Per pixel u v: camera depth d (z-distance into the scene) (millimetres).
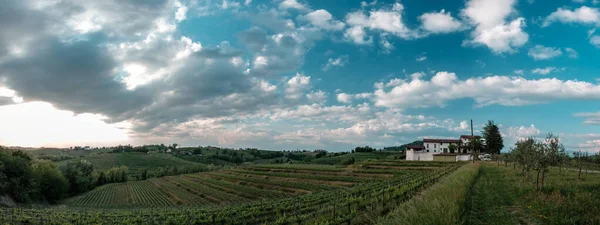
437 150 133000
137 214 48219
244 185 86688
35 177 78375
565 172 44312
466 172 36656
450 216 13008
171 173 170875
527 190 24734
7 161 70812
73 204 82750
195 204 69188
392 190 32156
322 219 21500
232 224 34875
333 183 71750
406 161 96250
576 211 16609
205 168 176750
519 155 35625
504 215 16781
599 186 26859
